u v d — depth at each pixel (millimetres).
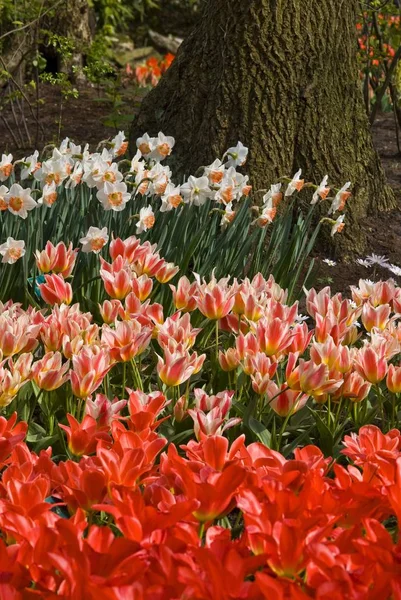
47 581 1661
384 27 9422
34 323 3158
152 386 3742
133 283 3393
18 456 2199
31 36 9570
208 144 5988
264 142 5871
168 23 16938
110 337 2939
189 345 3078
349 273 5781
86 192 5012
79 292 4336
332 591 1566
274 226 5047
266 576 1553
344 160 6055
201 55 6152
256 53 5832
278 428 3311
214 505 1918
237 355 3105
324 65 5930
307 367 2723
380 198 6289
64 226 4629
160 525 1825
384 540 1845
